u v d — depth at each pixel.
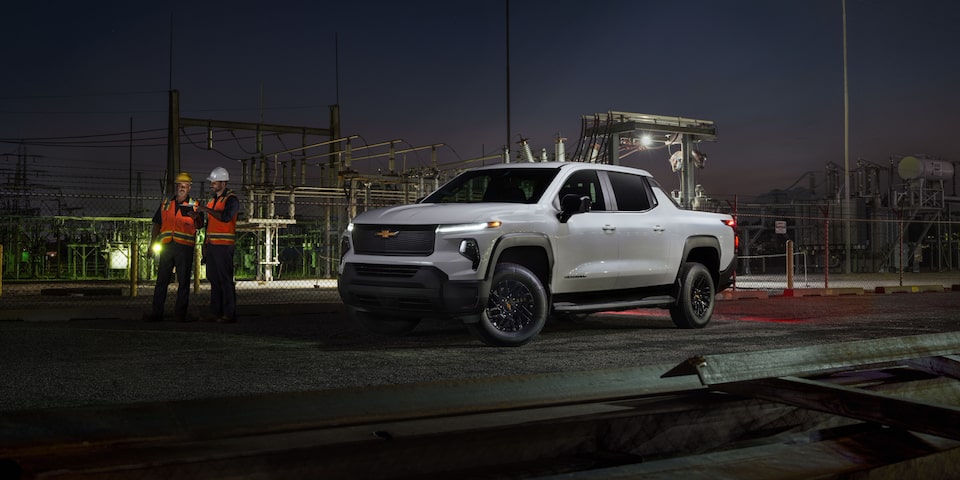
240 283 22.94
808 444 3.28
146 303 14.25
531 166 8.37
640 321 10.23
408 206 7.79
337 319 10.71
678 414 3.66
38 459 2.57
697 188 31.14
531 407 3.62
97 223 25.59
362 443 2.83
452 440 3.01
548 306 7.61
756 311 12.49
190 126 25.81
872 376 4.79
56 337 8.05
